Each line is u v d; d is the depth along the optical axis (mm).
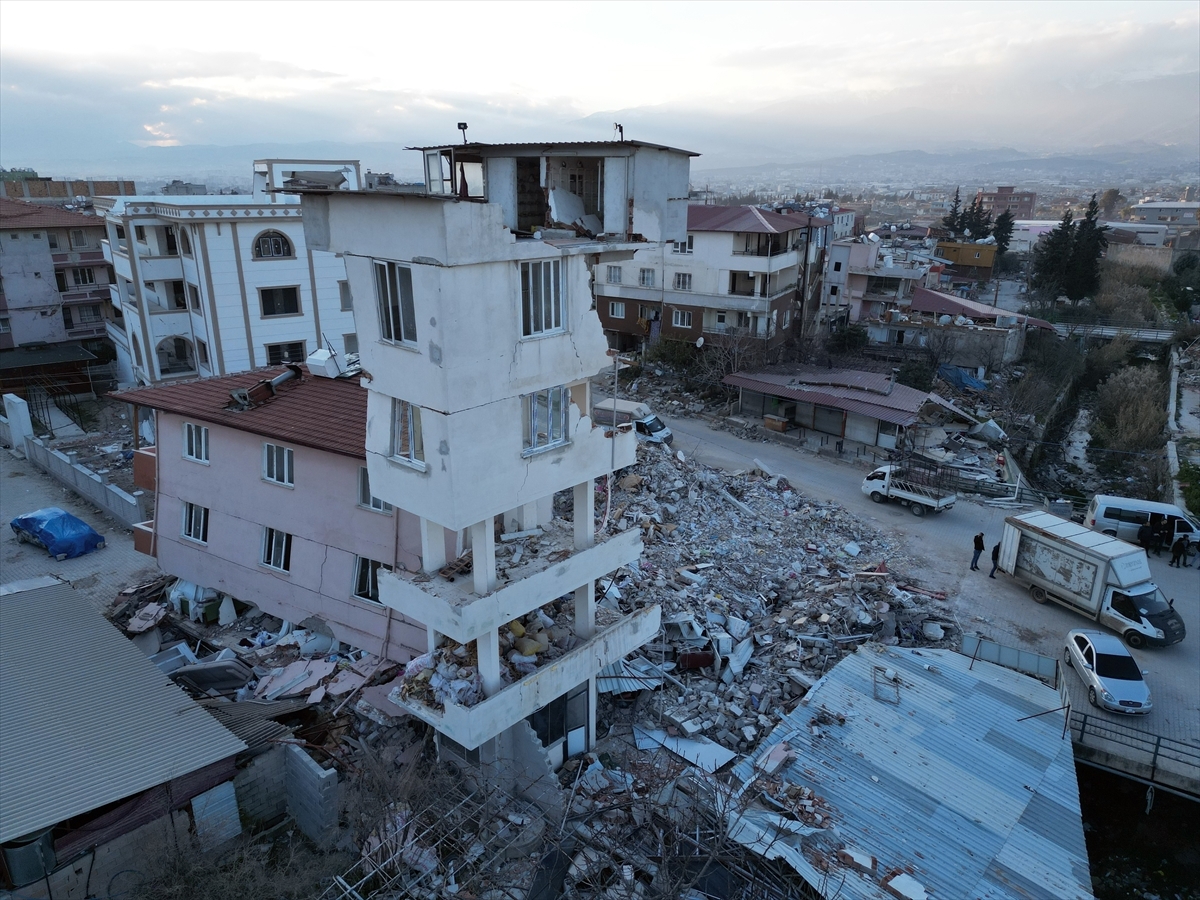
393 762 17703
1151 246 107438
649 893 14648
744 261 53469
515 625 17312
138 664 17016
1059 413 56844
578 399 17188
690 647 22297
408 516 20000
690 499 33625
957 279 92125
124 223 40531
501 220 13023
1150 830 20156
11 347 51375
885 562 30266
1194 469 40156
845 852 15102
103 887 13625
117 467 37969
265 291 41000
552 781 16547
